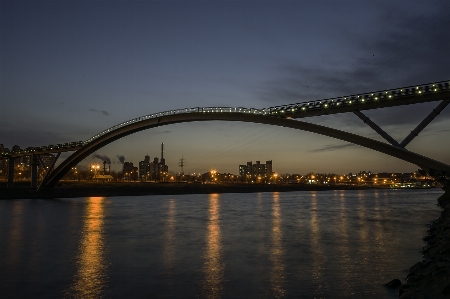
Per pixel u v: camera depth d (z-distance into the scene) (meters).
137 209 69.69
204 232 37.03
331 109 73.50
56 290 17.00
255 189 199.62
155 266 21.66
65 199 108.25
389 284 16.97
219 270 20.61
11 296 16.20
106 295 16.27
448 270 15.10
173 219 50.81
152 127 104.56
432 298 12.82
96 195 128.75
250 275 19.45
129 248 27.78
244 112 86.94
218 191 178.62
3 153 125.56
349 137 69.81
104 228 40.50
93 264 22.27
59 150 116.62
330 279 18.36
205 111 92.06
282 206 79.19
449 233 24.80
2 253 25.89
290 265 21.73
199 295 16.16
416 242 29.72
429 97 61.94
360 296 15.55
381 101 67.00
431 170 63.66
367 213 60.19
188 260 23.34
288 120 78.62
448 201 73.56
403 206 77.25
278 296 15.81
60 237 33.53
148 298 15.81
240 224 44.53
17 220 49.44
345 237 32.97
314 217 53.56
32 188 118.62
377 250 26.30
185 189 163.75
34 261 23.16
